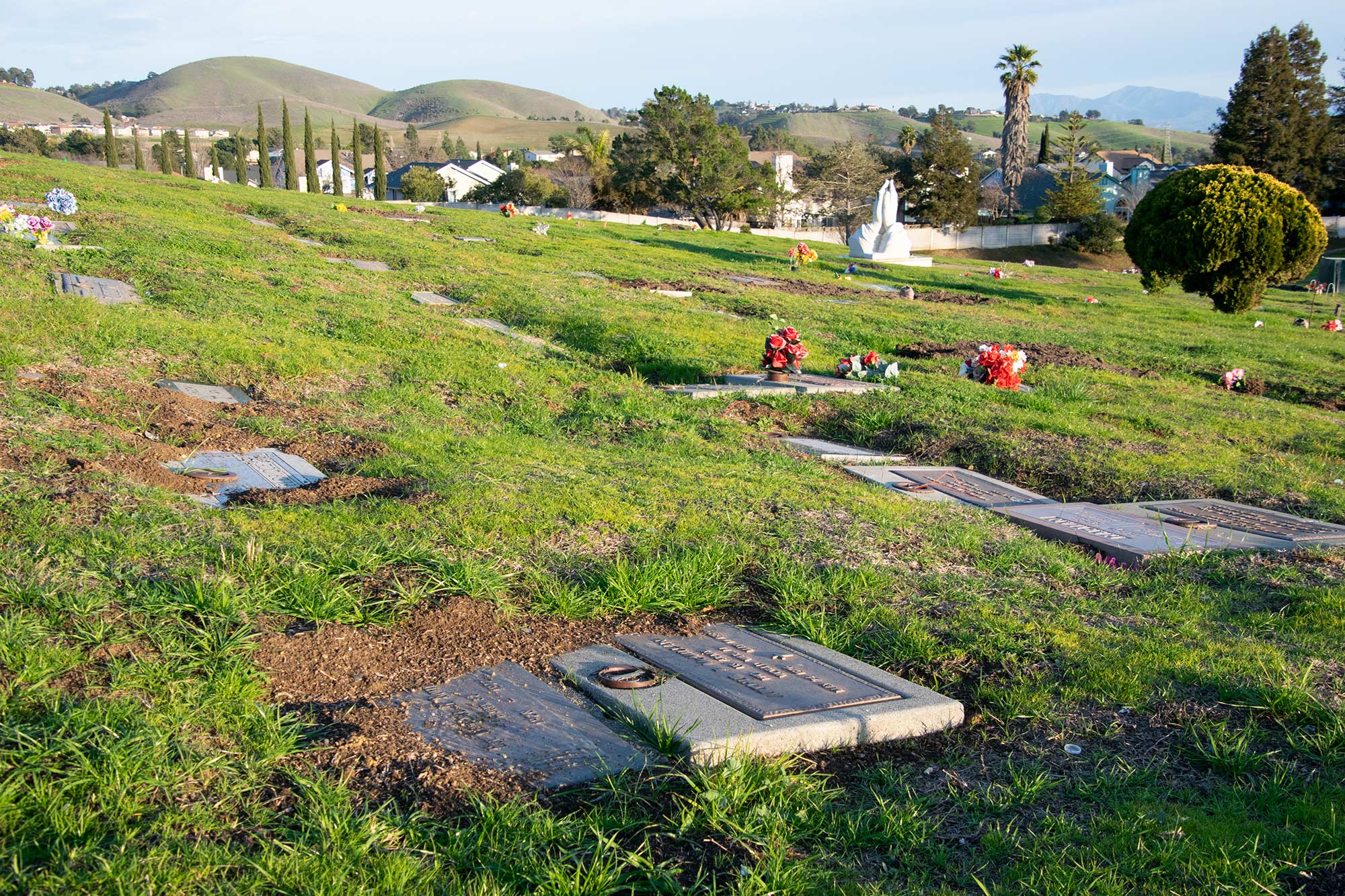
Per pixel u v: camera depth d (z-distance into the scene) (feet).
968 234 189.06
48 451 20.98
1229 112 179.93
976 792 11.96
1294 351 62.80
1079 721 13.79
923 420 34.94
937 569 20.03
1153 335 66.13
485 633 15.25
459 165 306.96
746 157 172.14
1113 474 29.63
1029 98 212.43
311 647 13.96
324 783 10.68
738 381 40.75
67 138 371.35
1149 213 79.41
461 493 21.61
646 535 20.27
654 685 13.84
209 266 50.26
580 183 196.24
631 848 10.25
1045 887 9.82
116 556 15.69
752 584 18.74
